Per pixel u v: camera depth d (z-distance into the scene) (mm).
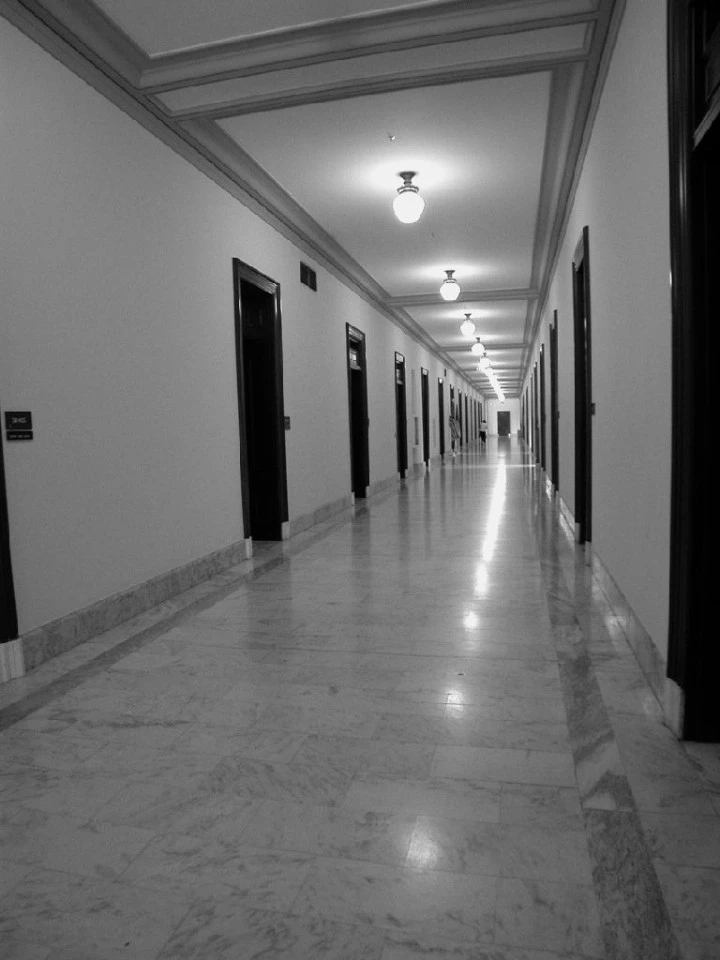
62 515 3861
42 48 3732
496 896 1809
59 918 1775
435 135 5586
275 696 3166
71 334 3949
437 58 4391
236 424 6145
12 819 2227
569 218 7199
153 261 4840
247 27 4113
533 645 3771
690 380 2492
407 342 15594
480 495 11312
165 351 4984
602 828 2084
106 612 4207
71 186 3969
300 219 7551
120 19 3951
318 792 2342
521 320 15516
